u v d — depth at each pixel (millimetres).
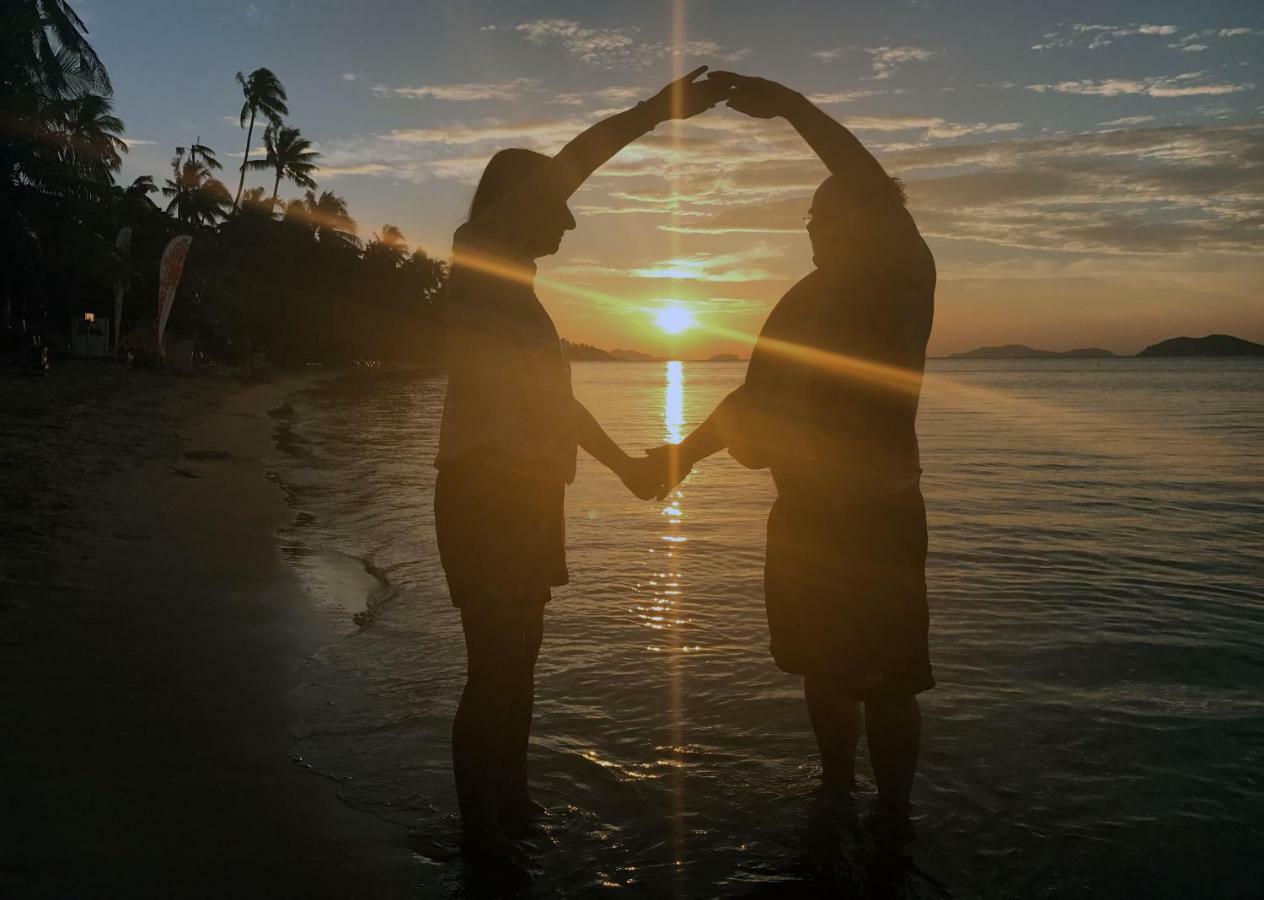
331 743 3086
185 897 2105
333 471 11328
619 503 9336
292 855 2350
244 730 3133
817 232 2691
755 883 2338
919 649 2586
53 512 6871
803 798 2789
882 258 2582
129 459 10633
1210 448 16625
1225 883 2340
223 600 4840
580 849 2492
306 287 71938
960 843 2539
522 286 2469
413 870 2330
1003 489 10859
